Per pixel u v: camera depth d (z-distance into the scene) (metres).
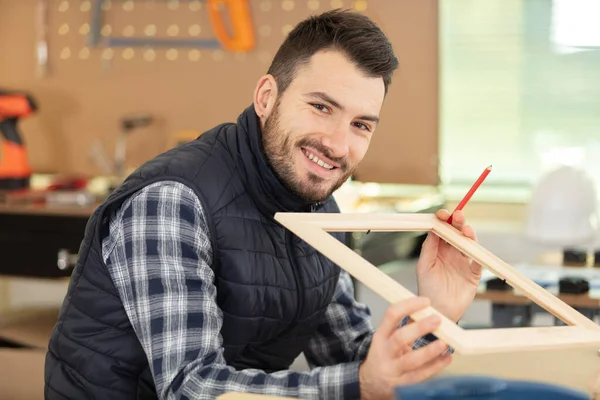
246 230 1.76
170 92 4.98
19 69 5.17
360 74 1.68
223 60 4.89
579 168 3.58
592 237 3.56
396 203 4.30
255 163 1.78
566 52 4.48
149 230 1.63
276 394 1.50
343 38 1.68
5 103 4.32
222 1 4.82
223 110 4.91
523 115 4.58
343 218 1.58
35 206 3.93
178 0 4.93
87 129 5.10
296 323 1.90
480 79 4.61
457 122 4.66
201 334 1.58
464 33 4.60
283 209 1.80
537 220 3.59
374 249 3.69
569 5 4.45
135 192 1.67
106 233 1.71
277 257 1.82
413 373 1.40
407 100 4.62
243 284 1.75
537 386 1.14
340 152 1.70
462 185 4.69
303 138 1.71
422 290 1.77
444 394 1.12
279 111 1.74
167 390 1.54
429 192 4.63
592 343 1.49
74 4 5.07
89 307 1.73
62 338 1.77
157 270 1.60
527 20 4.52
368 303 4.29
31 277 3.90
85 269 1.74
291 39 1.76
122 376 1.74
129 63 5.02
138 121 4.83
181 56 4.95
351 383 1.45
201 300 1.61
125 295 1.66
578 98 4.49
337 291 2.09
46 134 5.16
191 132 4.94
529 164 4.60
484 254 1.69
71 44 5.10
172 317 1.58
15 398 2.04
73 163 5.13
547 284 2.83
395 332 1.38
